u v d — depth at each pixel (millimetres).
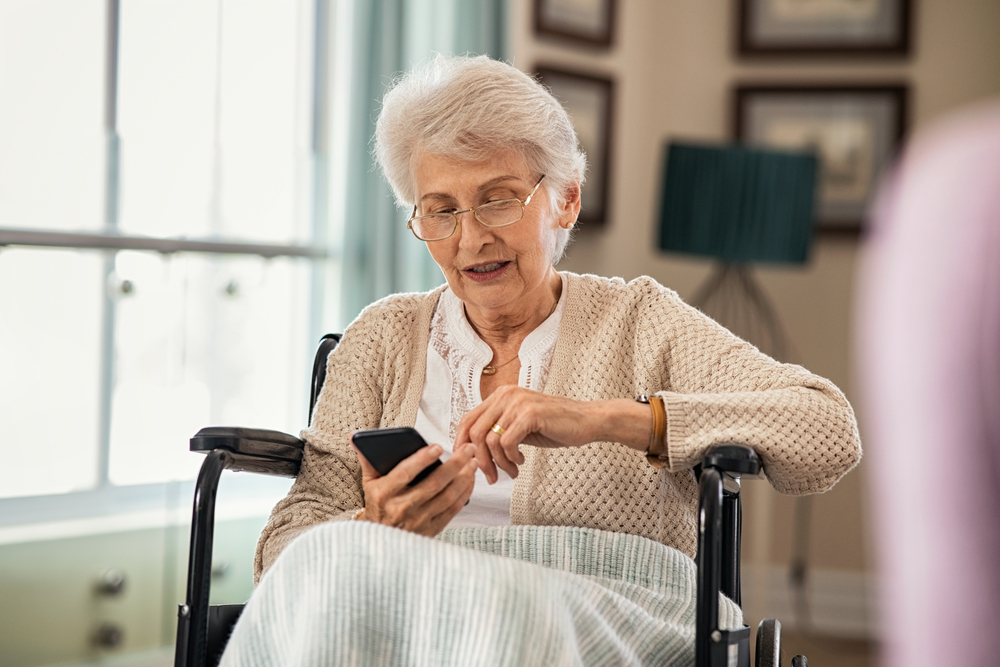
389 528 925
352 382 1394
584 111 3154
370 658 883
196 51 2494
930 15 3158
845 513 3174
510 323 1371
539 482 1276
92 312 2291
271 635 923
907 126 3141
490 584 863
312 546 926
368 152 2652
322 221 2742
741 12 3234
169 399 2434
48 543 2168
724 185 2770
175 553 2395
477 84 1225
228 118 2566
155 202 2416
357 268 2662
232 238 2568
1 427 2154
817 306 3201
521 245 1255
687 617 1077
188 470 2465
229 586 2488
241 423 2580
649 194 3322
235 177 2574
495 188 1245
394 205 2686
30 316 2191
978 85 3121
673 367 1320
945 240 204
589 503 1265
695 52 3293
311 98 2742
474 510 1312
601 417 1093
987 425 196
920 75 3162
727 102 3270
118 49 2346
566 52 3139
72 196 2264
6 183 2156
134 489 2363
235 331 2557
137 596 2324
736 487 1116
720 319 3221
